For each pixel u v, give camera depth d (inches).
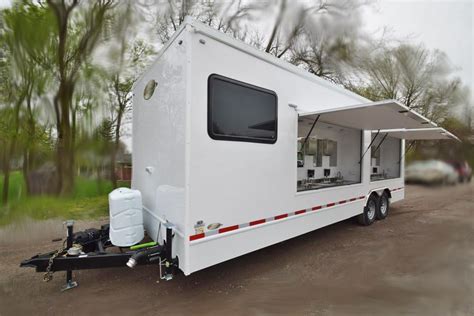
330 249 159.5
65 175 309.6
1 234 183.0
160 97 115.3
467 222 229.1
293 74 137.5
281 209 127.6
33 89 285.1
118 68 327.0
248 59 112.2
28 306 96.7
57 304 98.0
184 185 90.7
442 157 548.7
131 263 90.0
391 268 132.8
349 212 187.2
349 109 130.4
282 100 129.6
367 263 138.7
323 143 204.1
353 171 208.2
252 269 130.0
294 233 135.6
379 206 232.7
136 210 116.2
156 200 119.2
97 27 290.4
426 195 395.5
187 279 118.5
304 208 143.0
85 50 292.8
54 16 269.9
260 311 94.8
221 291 108.5
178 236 95.0
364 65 460.8
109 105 341.1
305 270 129.5
